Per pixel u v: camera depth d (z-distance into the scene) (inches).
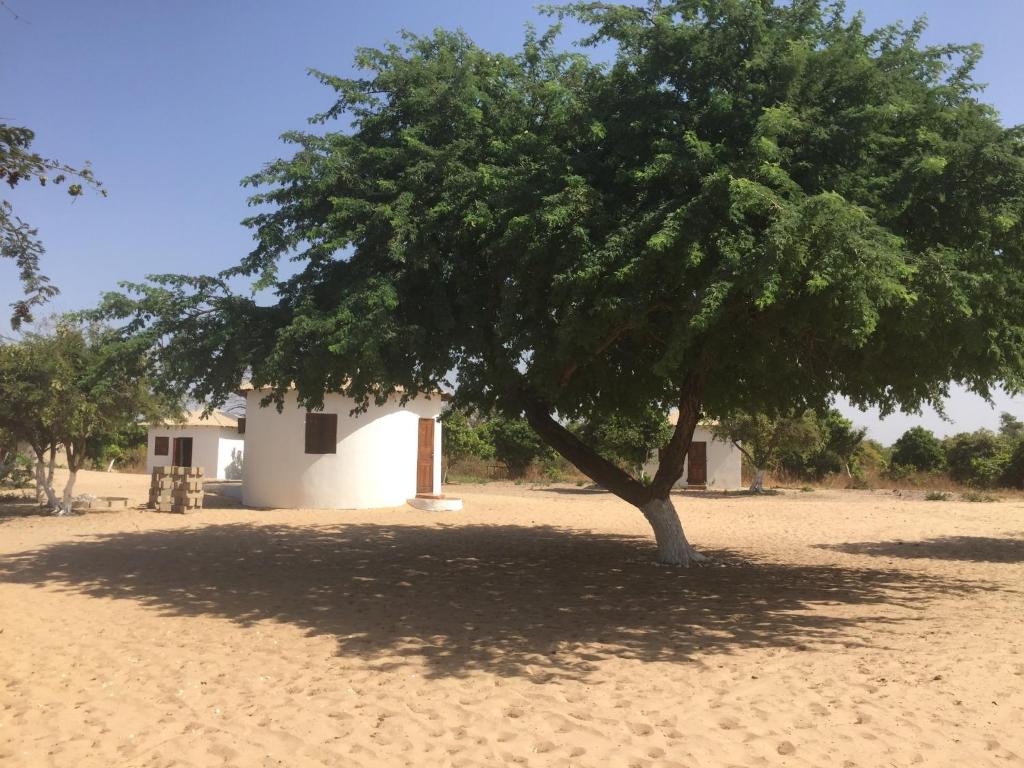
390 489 870.4
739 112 344.2
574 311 334.0
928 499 1149.1
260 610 376.5
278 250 410.0
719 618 354.6
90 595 413.4
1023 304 349.1
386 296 354.9
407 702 235.9
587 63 402.3
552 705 230.5
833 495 1238.3
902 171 331.3
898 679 252.1
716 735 205.2
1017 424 1785.2
